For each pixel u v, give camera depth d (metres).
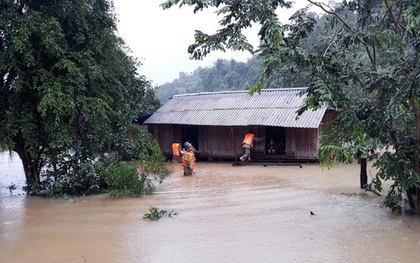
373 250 6.67
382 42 8.31
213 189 12.29
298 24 7.89
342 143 8.32
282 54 6.90
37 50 11.45
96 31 12.46
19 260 6.55
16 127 11.36
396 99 7.44
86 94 12.55
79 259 6.55
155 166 12.34
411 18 6.95
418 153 8.23
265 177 14.52
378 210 9.30
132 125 15.27
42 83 11.28
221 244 7.07
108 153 14.11
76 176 11.88
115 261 6.43
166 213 9.28
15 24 10.73
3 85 12.18
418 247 6.78
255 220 8.59
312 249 6.75
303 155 18.19
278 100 19.56
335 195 11.05
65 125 11.59
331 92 7.36
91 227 8.41
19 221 9.05
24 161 13.00
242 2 6.83
